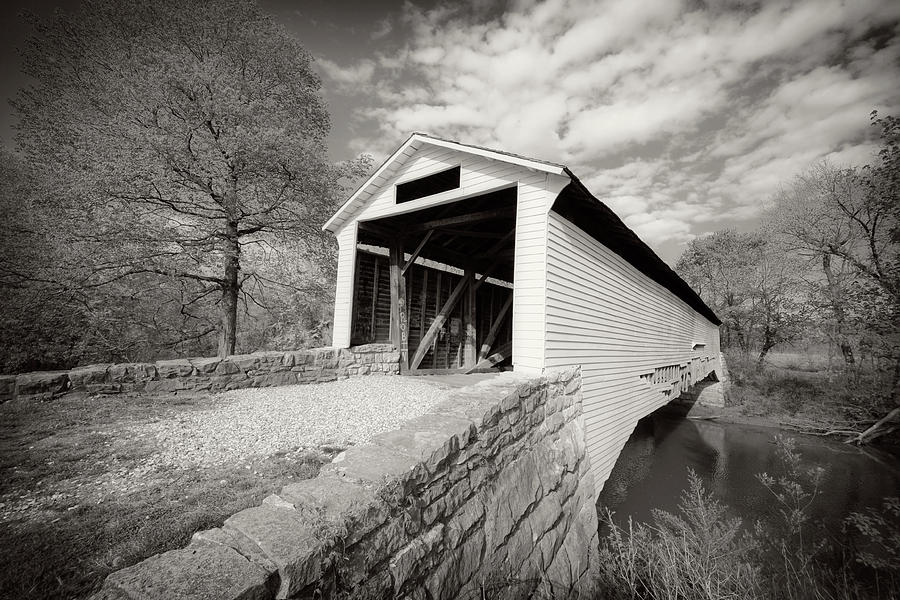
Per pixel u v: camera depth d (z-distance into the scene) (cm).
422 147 697
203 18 1049
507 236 816
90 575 191
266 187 1005
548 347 507
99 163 820
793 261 1950
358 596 173
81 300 889
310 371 718
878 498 970
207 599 119
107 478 298
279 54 1106
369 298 855
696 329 1652
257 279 1145
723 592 417
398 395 618
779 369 2409
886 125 984
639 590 476
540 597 372
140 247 874
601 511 929
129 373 532
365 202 787
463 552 269
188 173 914
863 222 1534
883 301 1146
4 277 828
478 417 323
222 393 588
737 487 1062
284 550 146
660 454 1345
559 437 510
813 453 1323
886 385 1439
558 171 480
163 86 890
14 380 456
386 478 212
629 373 824
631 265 845
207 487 288
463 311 1072
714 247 3153
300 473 318
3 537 218
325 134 1233
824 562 638
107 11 1005
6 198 896
